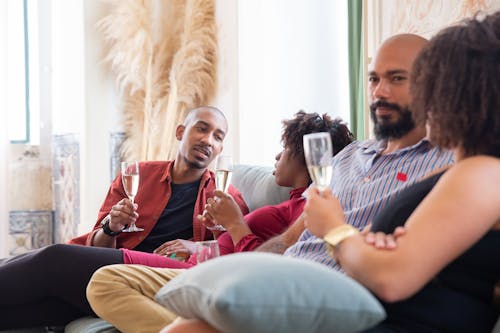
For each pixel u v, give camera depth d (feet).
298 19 15.70
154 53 18.89
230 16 16.85
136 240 10.67
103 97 18.44
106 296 7.23
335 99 15.14
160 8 18.93
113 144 18.58
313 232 5.01
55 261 8.12
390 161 6.64
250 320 4.04
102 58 18.43
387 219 4.99
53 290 8.14
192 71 18.06
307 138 5.56
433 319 4.65
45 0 19.34
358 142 7.59
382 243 4.48
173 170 11.14
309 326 4.15
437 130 4.85
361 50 12.98
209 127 10.96
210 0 17.88
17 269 8.11
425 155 6.35
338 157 7.55
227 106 17.17
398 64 6.70
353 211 6.43
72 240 11.08
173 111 18.08
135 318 7.13
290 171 9.29
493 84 4.66
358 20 13.11
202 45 17.99
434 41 4.98
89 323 7.85
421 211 4.47
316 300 4.11
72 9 18.57
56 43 19.24
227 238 9.28
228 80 17.07
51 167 19.69
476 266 4.66
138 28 18.49
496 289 4.64
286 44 15.96
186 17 18.22
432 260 4.34
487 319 4.66
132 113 18.72
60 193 19.27
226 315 4.03
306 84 15.60
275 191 10.03
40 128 19.52
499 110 4.65
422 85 4.98
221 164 9.29
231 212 9.02
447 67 4.81
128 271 7.35
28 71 19.21
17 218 19.34
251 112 16.40
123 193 11.24
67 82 18.86
